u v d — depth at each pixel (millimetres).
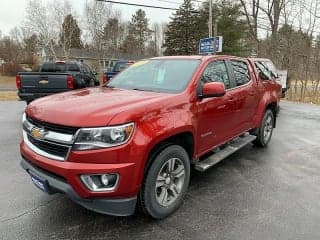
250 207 4125
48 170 3342
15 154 6094
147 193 3562
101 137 3160
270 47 30344
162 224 3686
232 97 5172
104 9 58031
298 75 27812
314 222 3783
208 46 22203
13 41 61000
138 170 3318
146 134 3373
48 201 4168
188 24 47906
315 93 24875
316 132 8812
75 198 3242
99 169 3154
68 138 3203
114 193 3254
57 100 3791
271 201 4309
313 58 26984
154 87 4461
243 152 6562
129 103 3555
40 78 10266
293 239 3428
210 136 4688
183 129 3877
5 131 8031
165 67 4816
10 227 3564
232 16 36750
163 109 3678
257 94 6203
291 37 29203
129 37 73250
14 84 36500
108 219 3760
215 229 3602
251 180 5035
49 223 3660
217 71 5012
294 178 5156
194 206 4117
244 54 36062
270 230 3596
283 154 6480
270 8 33188
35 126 3506
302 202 4297
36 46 59312
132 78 4895
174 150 3799
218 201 4273
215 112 4676
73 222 3686
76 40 61594
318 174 5367
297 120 10828
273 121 7184
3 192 4414
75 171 3146
